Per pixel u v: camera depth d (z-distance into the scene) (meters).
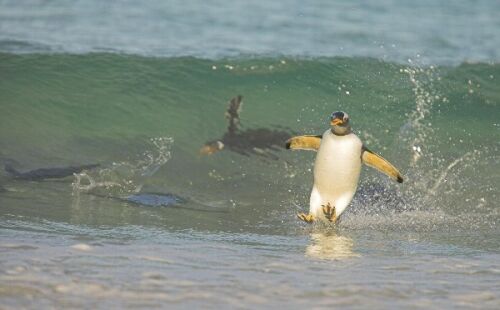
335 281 21.69
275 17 64.19
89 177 35.22
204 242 26.16
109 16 62.28
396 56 54.31
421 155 40.34
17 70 45.31
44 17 61.00
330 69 47.19
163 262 22.80
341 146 29.34
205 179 36.69
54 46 51.56
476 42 60.41
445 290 21.22
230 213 31.86
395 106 44.91
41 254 22.86
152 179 36.03
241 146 39.53
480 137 42.50
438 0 75.62
